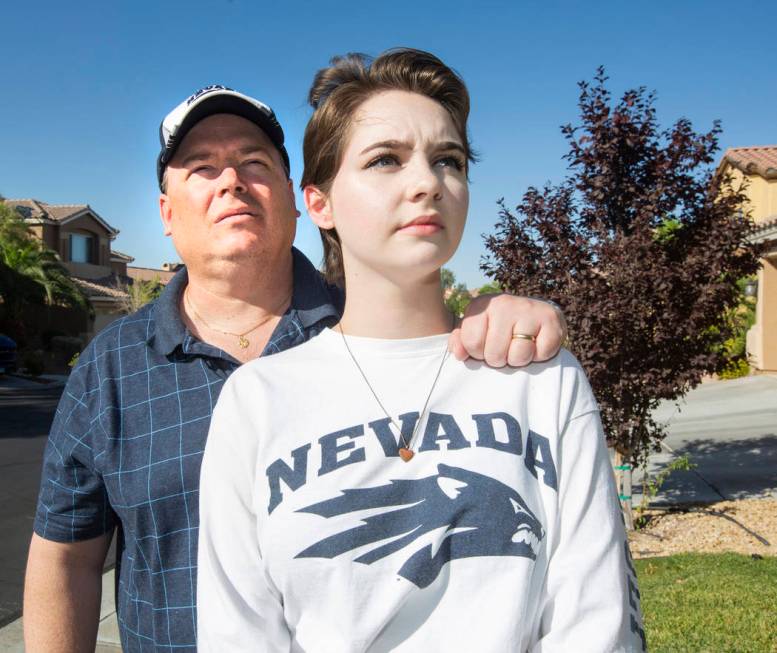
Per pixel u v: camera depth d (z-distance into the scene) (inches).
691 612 166.4
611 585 45.5
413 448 48.0
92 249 1508.4
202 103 66.4
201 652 47.2
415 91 51.7
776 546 220.4
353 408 49.4
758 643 147.9
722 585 183.3
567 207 239.8
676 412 504.7
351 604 44.3
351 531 45.4
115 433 65.1
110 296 1333.7
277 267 71.9
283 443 48.7
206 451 51.1
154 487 62.4
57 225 1412.4
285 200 71.2
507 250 239.6
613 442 245.1
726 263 231.9
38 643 67.0
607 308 220.2
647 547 229.6
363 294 52.6
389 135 49.1
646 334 233.3
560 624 44.7
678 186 229.9
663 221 235.8
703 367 233.6
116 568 71.1
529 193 239.8
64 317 1295.5
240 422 50.2
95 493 68.6
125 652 66.7
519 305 51.9
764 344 668.1
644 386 234.1
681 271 224.4
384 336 52.1
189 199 68.4
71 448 67.0
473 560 44.9
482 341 50.3
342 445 47.9
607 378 234.8
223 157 68.1
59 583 68.5
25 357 1000.9
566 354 52.9
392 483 46.7
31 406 667.4
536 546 45.9
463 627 44.1
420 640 44.4
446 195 49.7
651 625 161.8
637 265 221.5
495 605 44.1
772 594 174.6
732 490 290.2
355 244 50.9
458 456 47.1
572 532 46.8
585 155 231.6
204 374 66.0
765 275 665.6
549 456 48.2
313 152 54.6
